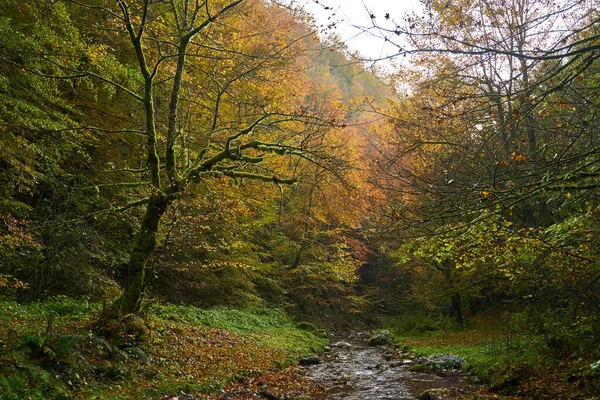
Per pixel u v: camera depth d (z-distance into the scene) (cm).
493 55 759
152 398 817
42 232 1316
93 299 1420
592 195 829
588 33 741
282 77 1605
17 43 1048
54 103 1227
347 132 2400
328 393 1095
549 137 854
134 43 1112
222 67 1531
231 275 2238
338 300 3112
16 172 1153
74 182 1409
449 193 768
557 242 888
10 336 784
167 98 1627
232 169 1291
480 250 944
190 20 1438
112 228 1670
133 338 985
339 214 2353
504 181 750
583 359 939
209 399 896
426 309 2881
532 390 885
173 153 1177
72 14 1441
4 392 630
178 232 1558
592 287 1020
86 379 780
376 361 1620
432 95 1210
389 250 2625
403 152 912
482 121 777
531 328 1204
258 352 1426
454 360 1379
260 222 2309
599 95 660
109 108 1568
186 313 1642
